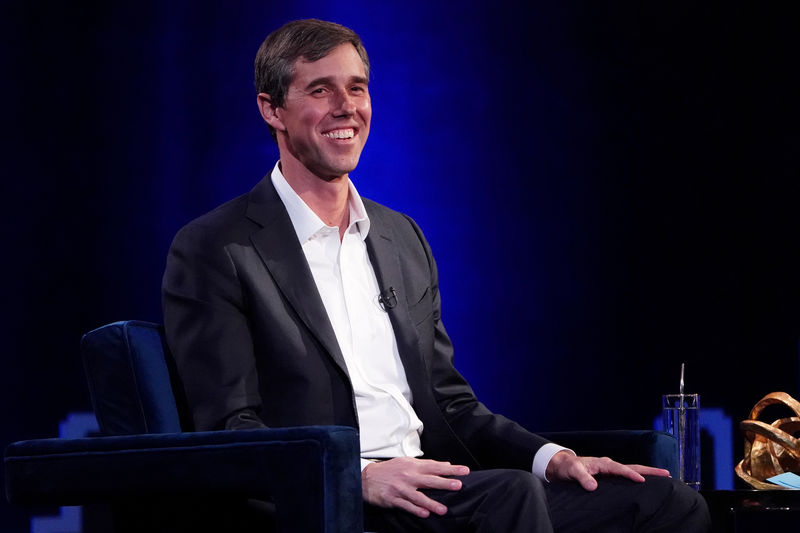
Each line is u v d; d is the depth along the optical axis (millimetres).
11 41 17578
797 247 17562
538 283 18125
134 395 6383
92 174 17719
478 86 18172
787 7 17719
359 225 7461
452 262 18172
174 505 6086
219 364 6465
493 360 18125
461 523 5867
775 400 8844
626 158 18047
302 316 6793
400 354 7250
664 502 6809
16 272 17547
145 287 17703
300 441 5281
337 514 5184
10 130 17594
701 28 17922
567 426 17984
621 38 18062
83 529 16531
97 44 17750
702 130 17891
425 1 18156
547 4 18125
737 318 17703
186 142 17781
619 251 18016
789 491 7250
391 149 18188
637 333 17938
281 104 7184
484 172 18188
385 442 6957
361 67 7273
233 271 6746
